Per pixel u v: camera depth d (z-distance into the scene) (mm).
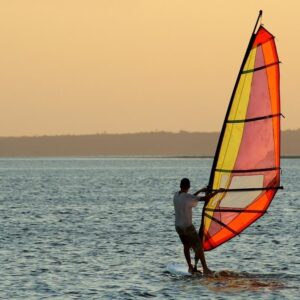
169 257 84125
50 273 73000
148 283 67375
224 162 71750
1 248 92125
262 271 74000
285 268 75938
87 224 127312
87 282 68188
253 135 71000
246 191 71438
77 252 88375
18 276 71438
